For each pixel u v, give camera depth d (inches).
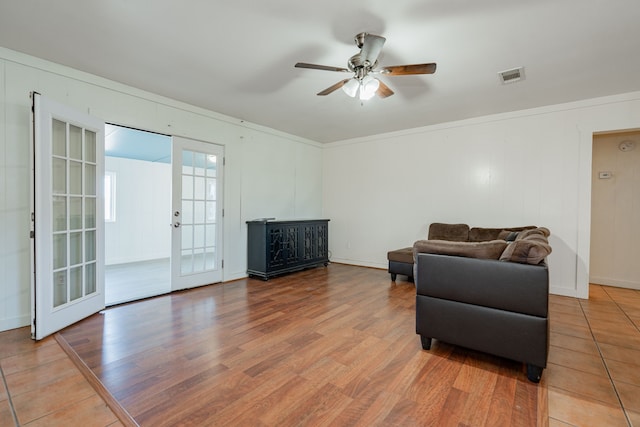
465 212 176.1
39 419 58.4
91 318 112.0
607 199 169.5
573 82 122.6
